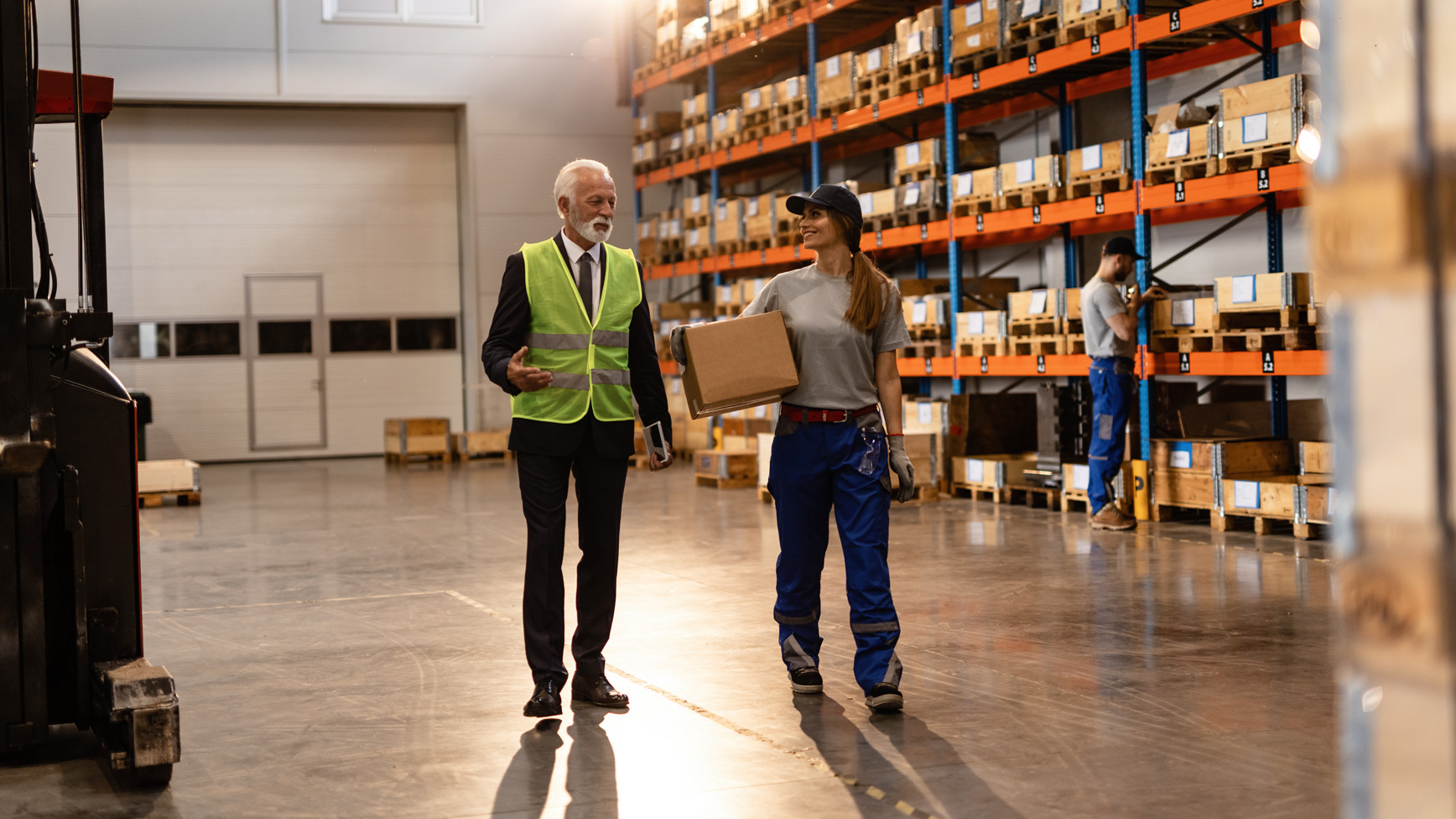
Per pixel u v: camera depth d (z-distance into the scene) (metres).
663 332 17.62
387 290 19.94
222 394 19.25
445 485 14.39
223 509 12.16
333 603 6.77
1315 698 4.28
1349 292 0.94
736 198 15.65
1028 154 13.14
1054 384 10.26
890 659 4.21
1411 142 0.91
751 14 15.16
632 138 20.39
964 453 11.30
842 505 4.29
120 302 18.69
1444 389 0.90
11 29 3.56
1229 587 6.51
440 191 20.16
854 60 13.22
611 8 20.17
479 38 19.66
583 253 4.35
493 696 4.61
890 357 4.38
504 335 4.28
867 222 12.93
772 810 3.25
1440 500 0.90
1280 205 10.00
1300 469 8.77
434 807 3.33
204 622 6.28
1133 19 9.65
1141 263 9.66
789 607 4.49
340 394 19.77
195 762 3.82
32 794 3.52
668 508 11.31
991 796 3.31
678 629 5.81
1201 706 4.21
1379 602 0.93
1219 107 9.36
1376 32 0.93
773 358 4.24
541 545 4.26
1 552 3.69
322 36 19.00
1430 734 0.93
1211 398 10.97
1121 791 3.32
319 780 3.60
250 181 19.23
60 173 18.28
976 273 14.12
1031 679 4.65
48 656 4.05
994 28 11.09
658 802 3.33
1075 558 7.63
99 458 4.01
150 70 18.30
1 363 3.47
